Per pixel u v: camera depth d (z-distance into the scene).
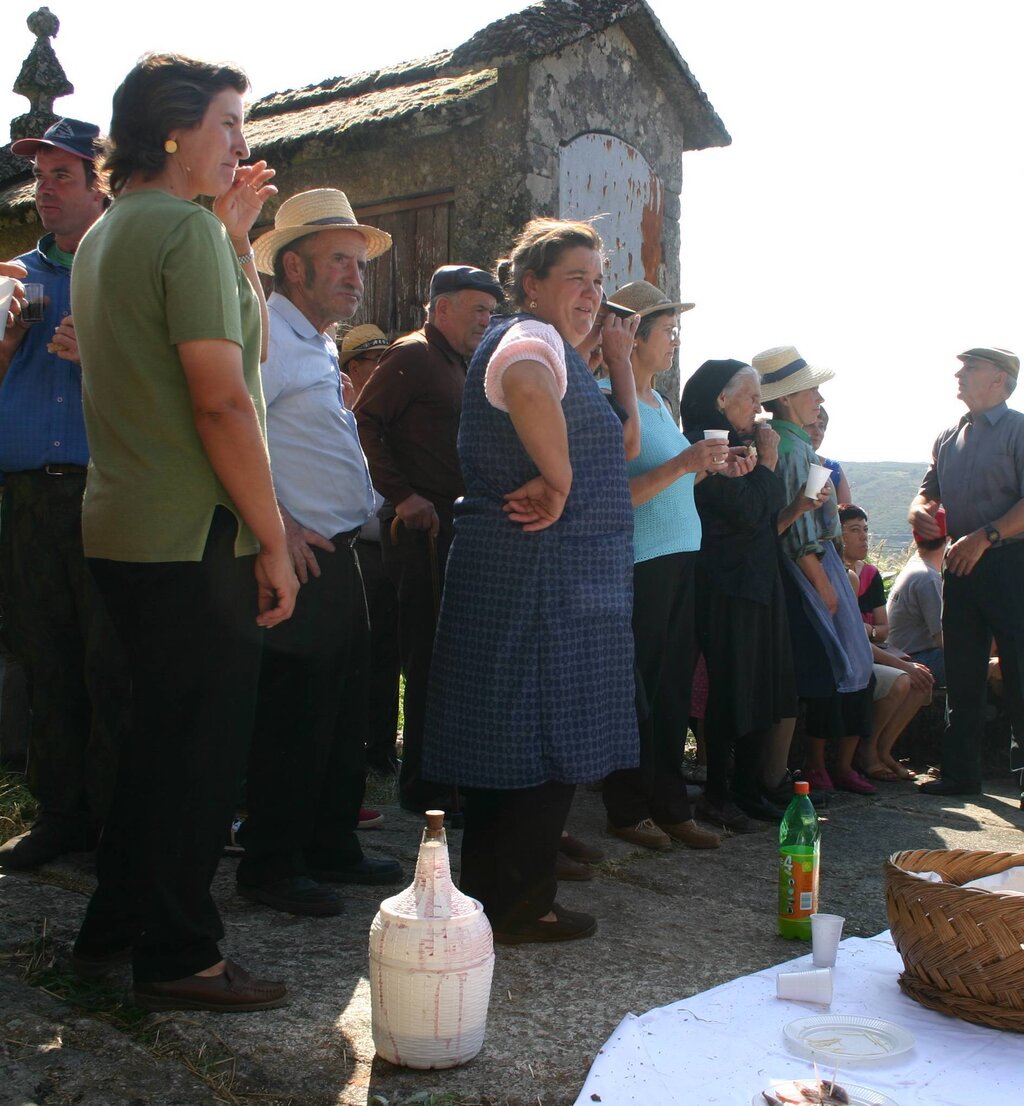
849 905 3.86
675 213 6.86
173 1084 2.40
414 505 4.51
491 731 3.15
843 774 5.74
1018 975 2.76
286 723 3.49
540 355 3.04
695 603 4.72
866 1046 2.66
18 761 4.97
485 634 3.18
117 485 2.61
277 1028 2.68
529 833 3.26
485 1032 2.73
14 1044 2.51
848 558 6.26
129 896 2.79
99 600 3.70
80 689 3.83
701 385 4.89
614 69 6.29
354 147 6.26
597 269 3.26
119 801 2.74
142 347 2.55
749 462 4.52
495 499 3.22
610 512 3.23
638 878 4.04
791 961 3.19
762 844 4.57
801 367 5.32
